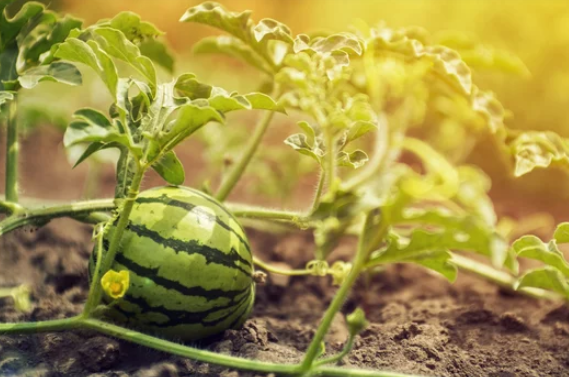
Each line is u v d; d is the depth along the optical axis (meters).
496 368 1.16
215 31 3.28
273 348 1.17
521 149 1.25
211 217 1.15
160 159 1.16
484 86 2.03
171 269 1.12
